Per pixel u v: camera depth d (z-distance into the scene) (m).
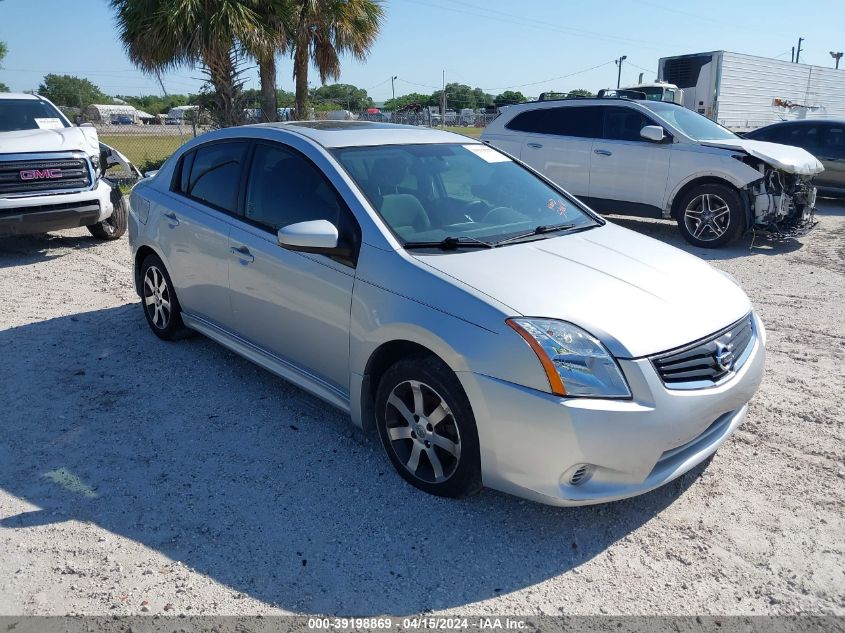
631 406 2.86
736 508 3.33
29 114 9.27
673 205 9.15
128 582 2.82
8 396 4.48
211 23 14.03
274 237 4.03
